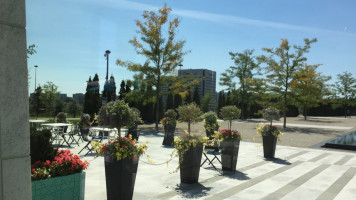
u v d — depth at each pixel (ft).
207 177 23.73
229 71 121.90
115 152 15.49
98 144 16.42
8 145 6.49
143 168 26.32
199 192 19.42
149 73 68.08
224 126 84.07
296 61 77.05
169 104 101.96
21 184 6.75
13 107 6.55
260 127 34.32
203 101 156.76
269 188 20.92
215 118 37.47
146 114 91.91
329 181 23.26
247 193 19.53
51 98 70.03
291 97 79.51
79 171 13.96
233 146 25.89
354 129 79.51
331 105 186.70
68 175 13.33
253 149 40.22
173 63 68.59
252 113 145.18
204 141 21.58
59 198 12.96
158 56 67.82
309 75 77.97
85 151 33.01
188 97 116.67
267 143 33.68
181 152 21.38
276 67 77.97
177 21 67.26
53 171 13.01
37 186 12.15
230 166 26.07
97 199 17.03
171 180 22.35
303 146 44.52
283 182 22.68
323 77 129.80
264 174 25.35
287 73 79.05
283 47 78.18
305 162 31.42
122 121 16.30
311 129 77.61
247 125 89.15
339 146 46.78
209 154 34.63
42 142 13.84
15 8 6.53
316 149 41.57
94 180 21.09
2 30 6.31
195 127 75.41
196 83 71.77
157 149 37.55
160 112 93.45
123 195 15.66
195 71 212.84
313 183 22.56
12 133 6.55
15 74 6.57
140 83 69.15
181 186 20.77
